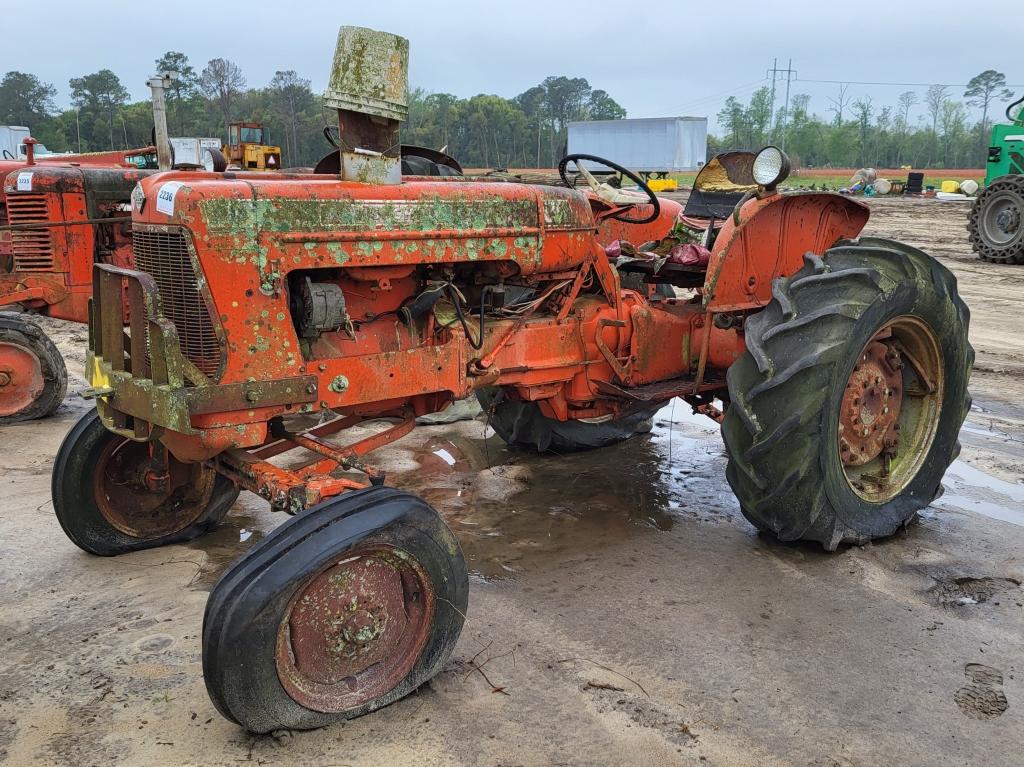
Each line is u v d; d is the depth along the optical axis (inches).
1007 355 299.1
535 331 146.4
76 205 238.8
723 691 105.8
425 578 101.9
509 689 106.0
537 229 137.6
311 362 116.3
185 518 152.7
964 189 1226.6
